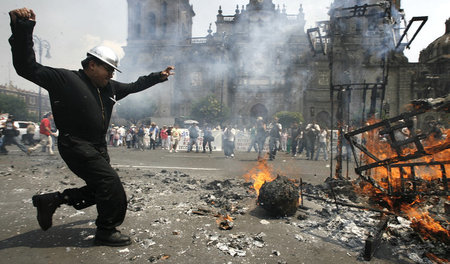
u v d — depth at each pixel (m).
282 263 2.32
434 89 31.45
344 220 3.45
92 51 2.39
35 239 2.63
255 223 3.31
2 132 10.73
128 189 4.99
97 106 2.42
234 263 2.29
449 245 2.68
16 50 1.95
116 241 2.51
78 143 2.32
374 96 5.25
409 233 2.98
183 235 2.86
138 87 2.86
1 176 5.82
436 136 6.86
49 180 5.61
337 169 5.37
